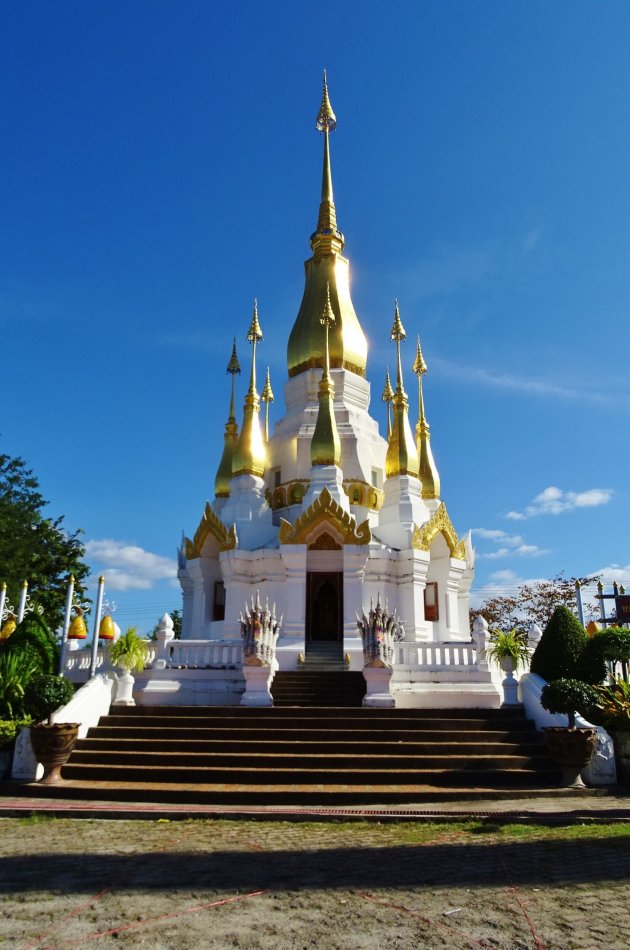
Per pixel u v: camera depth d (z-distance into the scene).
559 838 11.52
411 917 7.72
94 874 9.38
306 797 15.10
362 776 16.56
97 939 7.12
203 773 16.69
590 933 7.27
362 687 24.48
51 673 22.64
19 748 17.14
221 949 6.89
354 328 40.59
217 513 38.12
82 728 19.23
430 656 24.50
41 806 14.31
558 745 16.47
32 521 53.38
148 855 10.41
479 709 21.03
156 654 24.36
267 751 18.25
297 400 39.38
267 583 32.56
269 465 38.12
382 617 22.34
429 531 33.78
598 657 21.30
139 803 15.08
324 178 43.09
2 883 8.99
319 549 31.69
